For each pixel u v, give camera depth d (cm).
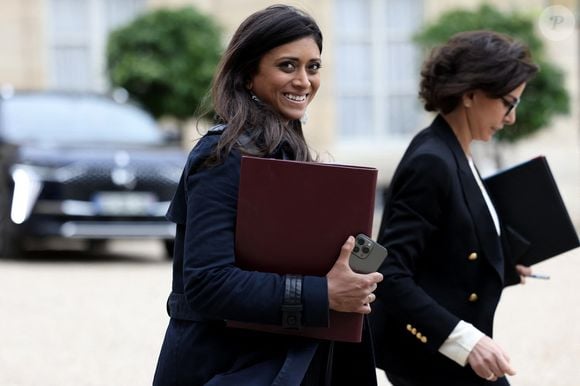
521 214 615
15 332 1178
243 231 450
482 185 607
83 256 1938
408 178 573
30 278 1577
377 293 568
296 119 494
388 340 589
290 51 478
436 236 574
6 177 1709
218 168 452
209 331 463
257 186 448
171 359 468
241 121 463
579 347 1138
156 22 2555
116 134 1881
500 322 1295
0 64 3047
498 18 2489
